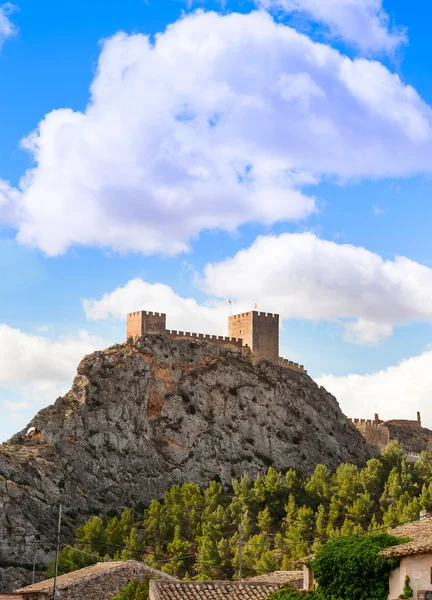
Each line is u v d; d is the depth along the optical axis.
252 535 190.50
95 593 95.94
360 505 198.88
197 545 187.12
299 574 88.94
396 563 62.44
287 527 197.75
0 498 198.88
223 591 73.12
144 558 183.88
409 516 176.25
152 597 71.81
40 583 105.94
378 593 62.72
